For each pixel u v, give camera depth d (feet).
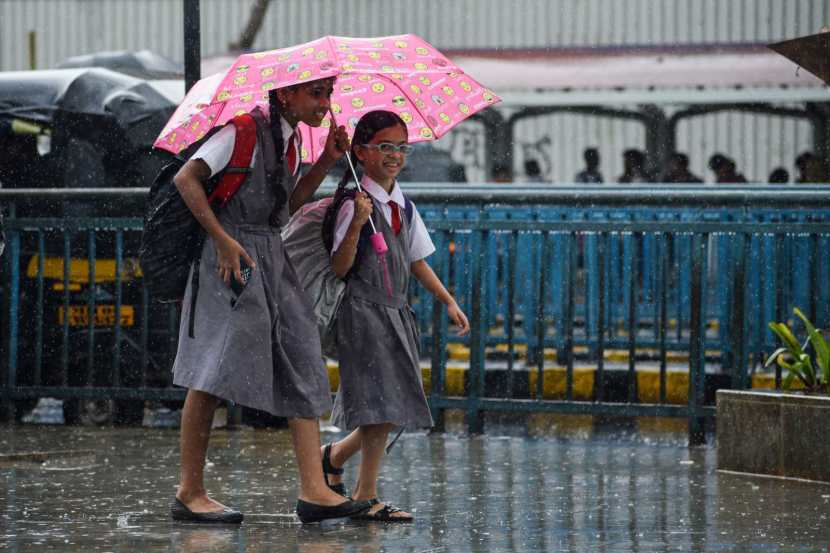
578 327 99.86
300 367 50.21
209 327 49.19
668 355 101.81
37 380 87.15
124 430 84.07
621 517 52.60
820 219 88.07
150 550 44.80
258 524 50.37
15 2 191.42
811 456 63.46
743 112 171.53
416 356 52.95
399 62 50.01
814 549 45.65
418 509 54.39
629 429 93.40
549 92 167.84
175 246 49.52
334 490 54.95
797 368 67.31
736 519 52.16
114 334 86.38
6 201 86.43
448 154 151.12
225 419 90.07
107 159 93.61
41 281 86.43
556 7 177.78
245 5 189.26
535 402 81.71
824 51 63.57
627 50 170.30
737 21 172.86
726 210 91.40
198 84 52.29
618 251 94.07
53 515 52.24
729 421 66.64
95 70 96.43
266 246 49.83
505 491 59.62
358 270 51.96
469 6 180.65
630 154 169.99
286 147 50.16
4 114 93.35
